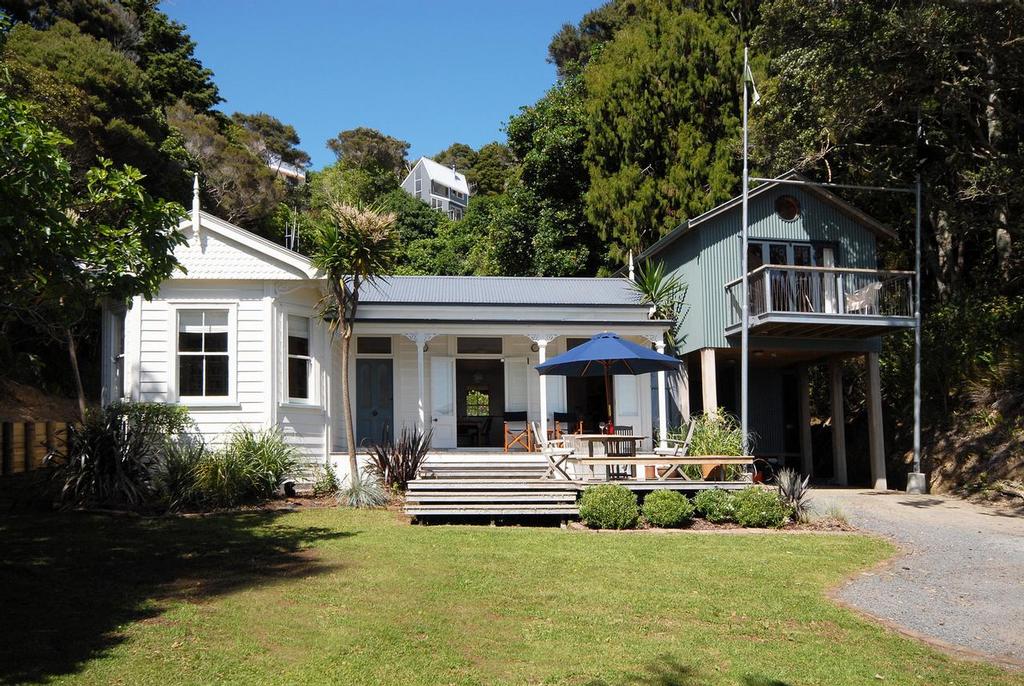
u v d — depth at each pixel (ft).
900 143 79.66
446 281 70.79
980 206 78.38
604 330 60.13
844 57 61.11
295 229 90.58
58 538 34.91
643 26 100.07
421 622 24.32
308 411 53.16
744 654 22.67
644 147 93.66
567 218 103.60
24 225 27.58
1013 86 66.85
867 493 61.62
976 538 41.63
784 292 61.36
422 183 254.88
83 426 45.62
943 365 70.28
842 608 27.73
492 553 33.76
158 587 27.40
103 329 53.11
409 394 61.72
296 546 34.22
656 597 27.96
